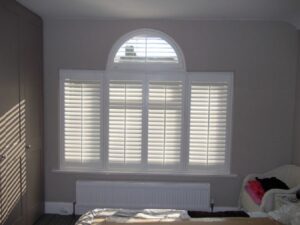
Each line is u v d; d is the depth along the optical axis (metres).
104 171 3.80
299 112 3.52
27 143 3.24
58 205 3.83
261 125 3.71
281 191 3.01
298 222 2.23
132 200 3.72
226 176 3.74
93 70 3.71
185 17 3.51
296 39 3.58
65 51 3.68
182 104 3.73
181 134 3.78
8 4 2.74
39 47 3.55
